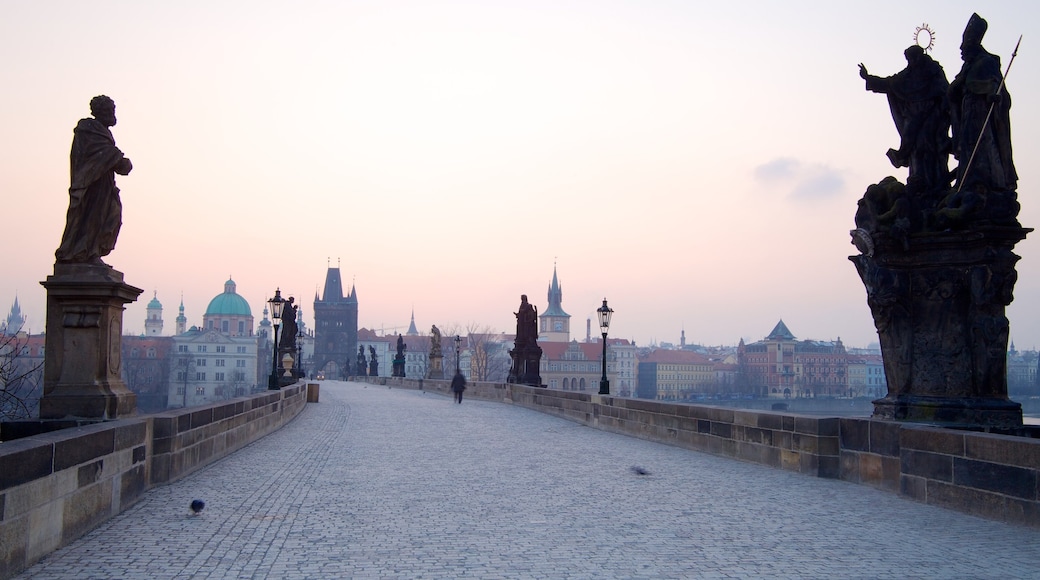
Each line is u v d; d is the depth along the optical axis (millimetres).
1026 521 9914
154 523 10148
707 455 18859
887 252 13234
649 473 15281
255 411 21828
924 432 11875
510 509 11492
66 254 12203
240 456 17875
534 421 30859
